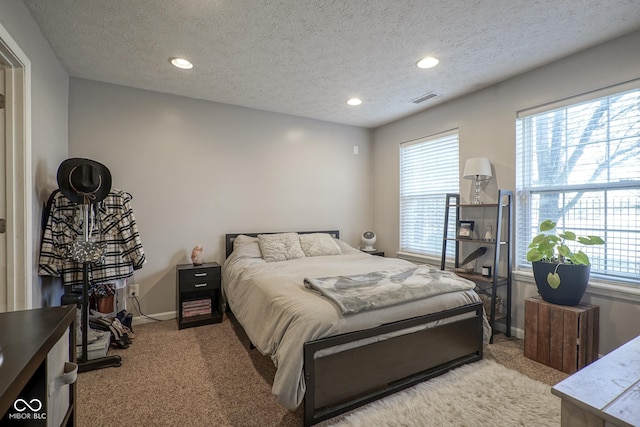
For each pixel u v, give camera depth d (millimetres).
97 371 2221
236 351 2557
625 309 2199
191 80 2945
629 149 2207
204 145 3475
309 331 1608
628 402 823
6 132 1798
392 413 1719
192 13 1929
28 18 1882
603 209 2350
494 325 2836
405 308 1939
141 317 3178
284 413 1769
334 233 4301
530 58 2527
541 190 2727
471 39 2238
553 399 1850
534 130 2785
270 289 2156
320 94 3301
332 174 4344
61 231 2322
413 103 3588
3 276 1810
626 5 1849
